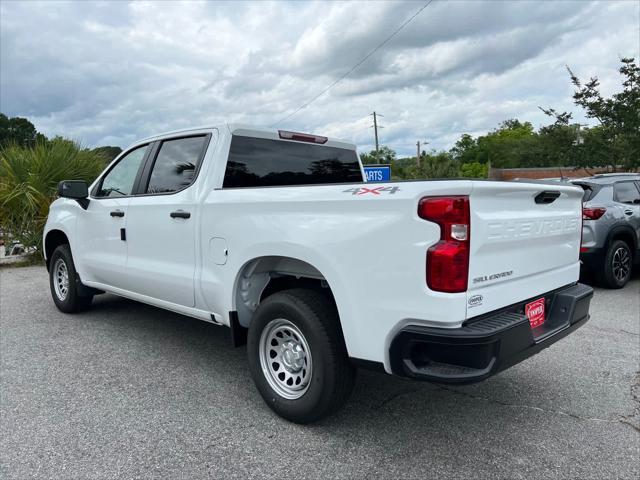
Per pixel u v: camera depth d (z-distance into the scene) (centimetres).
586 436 310
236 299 354
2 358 446
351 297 280
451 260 246
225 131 388
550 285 332
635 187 753
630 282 784
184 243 392
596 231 700
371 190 274
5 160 1072
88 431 316
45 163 1057
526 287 304
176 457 286
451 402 357
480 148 8988
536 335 303
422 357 263
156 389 380
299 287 351
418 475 269
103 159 1177
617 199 722
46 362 436
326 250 289
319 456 287
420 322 257
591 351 461
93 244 511
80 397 365
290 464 279
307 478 267
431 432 314
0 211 1030
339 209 287
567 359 441
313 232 296
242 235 339
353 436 309
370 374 410
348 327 284
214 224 362
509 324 262
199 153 400
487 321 265
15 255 1055
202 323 555
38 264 1020
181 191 402
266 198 326
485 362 249
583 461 283
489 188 261
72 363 434
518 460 283
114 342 489
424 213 251
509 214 282
